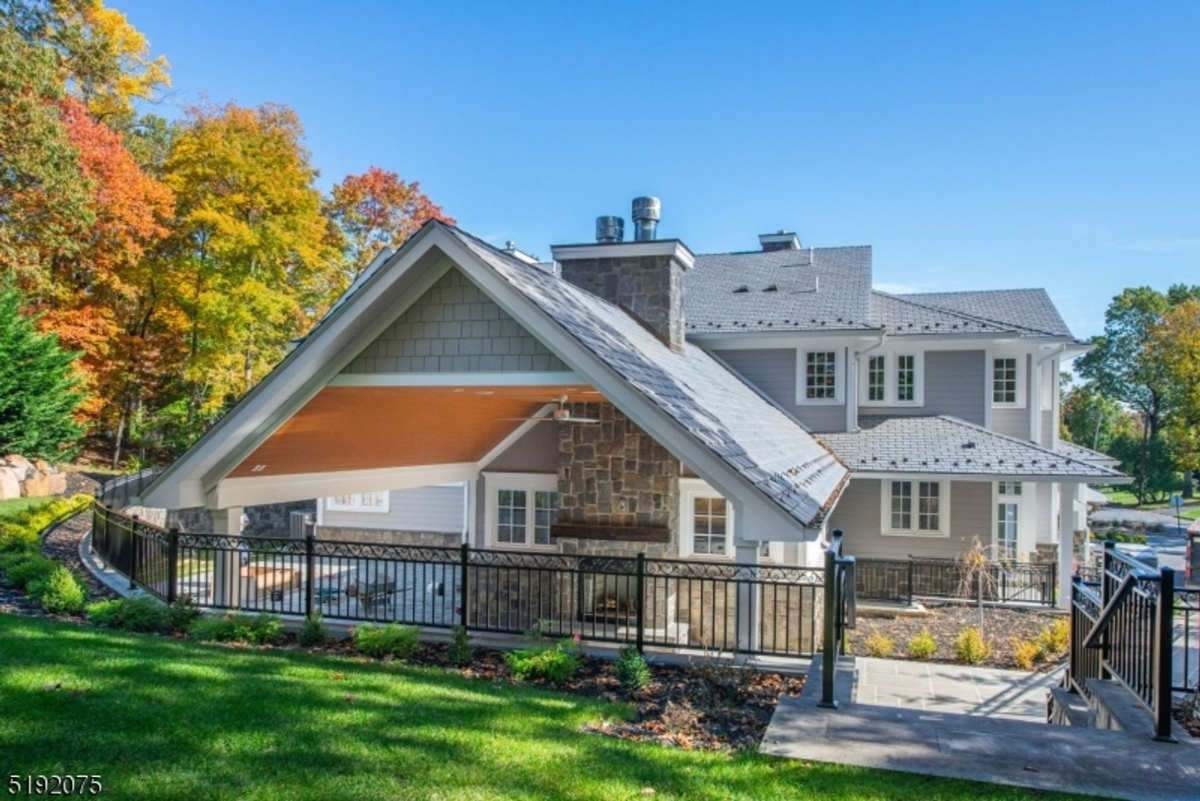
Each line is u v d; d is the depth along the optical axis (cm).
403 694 622
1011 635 1395
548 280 1122
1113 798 448
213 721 508
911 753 511
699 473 835
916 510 1939
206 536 1031
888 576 1883
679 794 438
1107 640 694
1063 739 538
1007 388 2112
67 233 2356
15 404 1789
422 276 939
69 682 565
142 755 444
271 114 3444
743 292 2247
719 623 1208
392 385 973
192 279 2781
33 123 2022
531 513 1529
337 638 933
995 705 927
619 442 1221
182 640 840
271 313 2900
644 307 1512
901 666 1102
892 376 2081
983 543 1881
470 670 812
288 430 1062
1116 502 6775
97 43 2661
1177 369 5347
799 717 581
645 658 846
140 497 1060
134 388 3011
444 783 437
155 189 2522
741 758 504
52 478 2312
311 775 435
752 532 822
